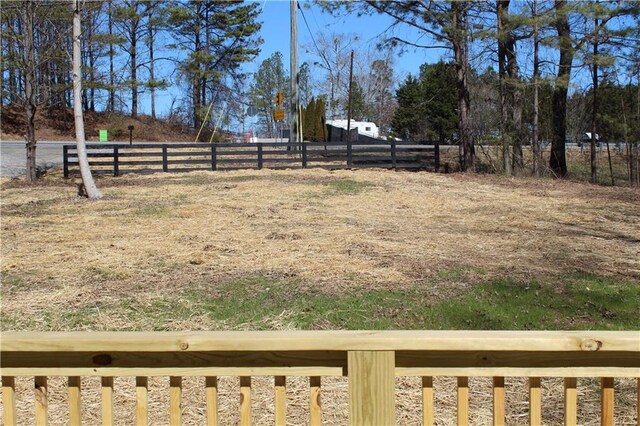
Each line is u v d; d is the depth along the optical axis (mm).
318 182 19719
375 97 72312
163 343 2525
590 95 30609
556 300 7281
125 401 4863
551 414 4617
